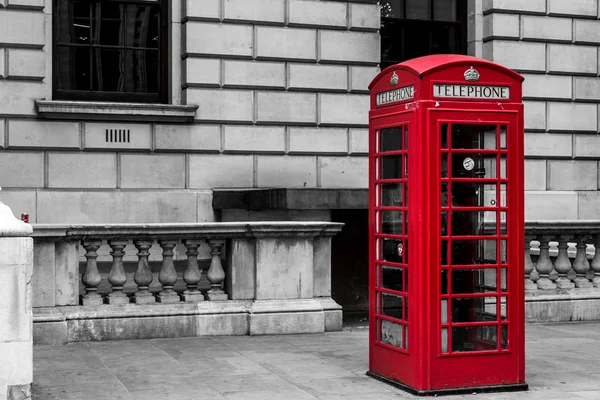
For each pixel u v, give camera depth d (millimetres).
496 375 7547
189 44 14359
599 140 17078
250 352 9250
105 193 13781
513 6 16344
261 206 13352
